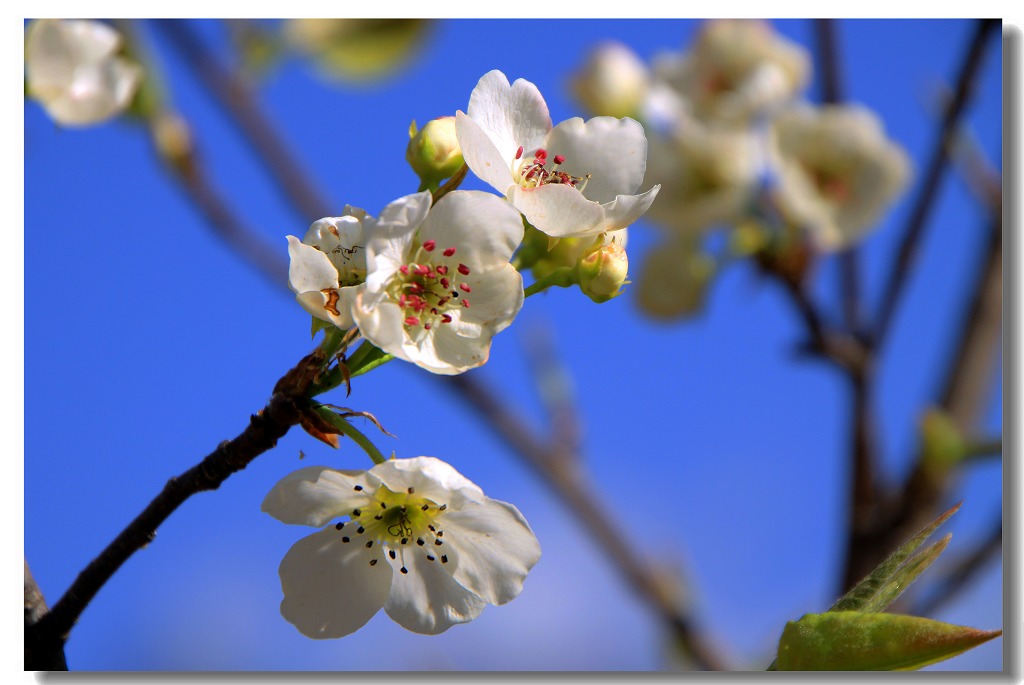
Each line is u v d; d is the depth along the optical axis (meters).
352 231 0.55
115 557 0.55
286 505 0.55
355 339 0.54
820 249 0.68
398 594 0.56
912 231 0.68
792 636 0.54
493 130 0.56
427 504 0.56
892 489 0.68
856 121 0.68
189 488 0.55
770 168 0.68
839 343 0.68
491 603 0.56
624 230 0.56
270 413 0.54
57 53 0.62
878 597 0.55
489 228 0.55
